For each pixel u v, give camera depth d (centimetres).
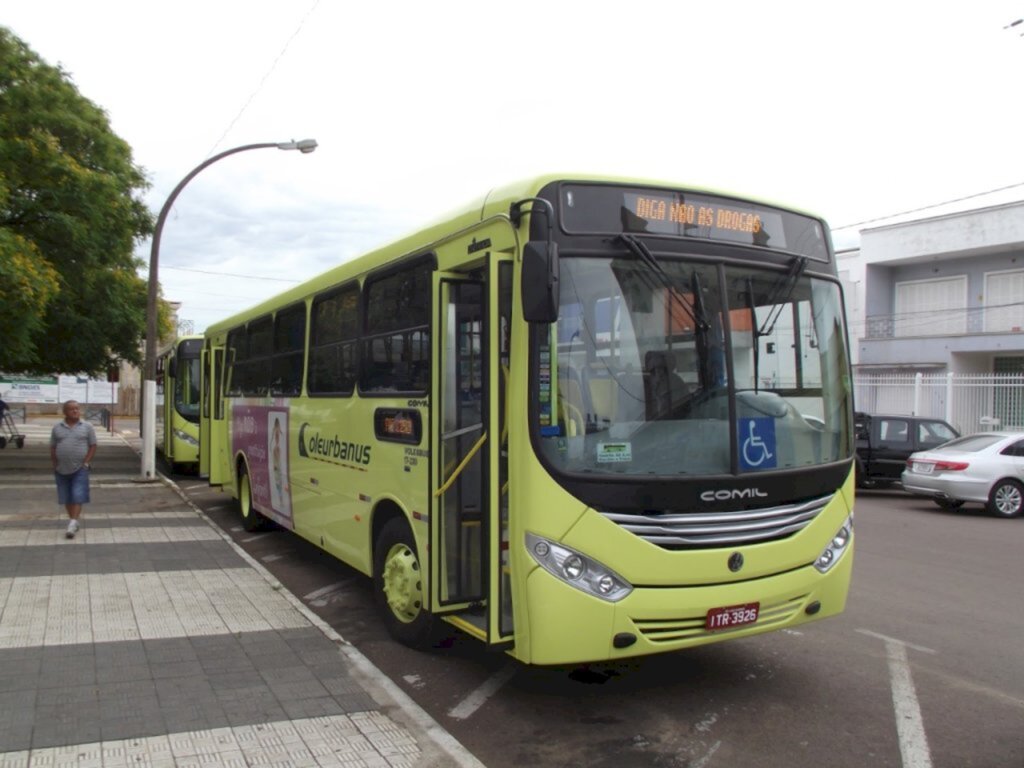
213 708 464
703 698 514
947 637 651
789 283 518
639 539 441
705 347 479
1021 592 808
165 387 2136
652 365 465
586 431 446
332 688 498
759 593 469
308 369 814
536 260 415
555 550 434
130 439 3259
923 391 2275
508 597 469
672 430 462
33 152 1559
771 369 501
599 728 468
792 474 491
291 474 866
